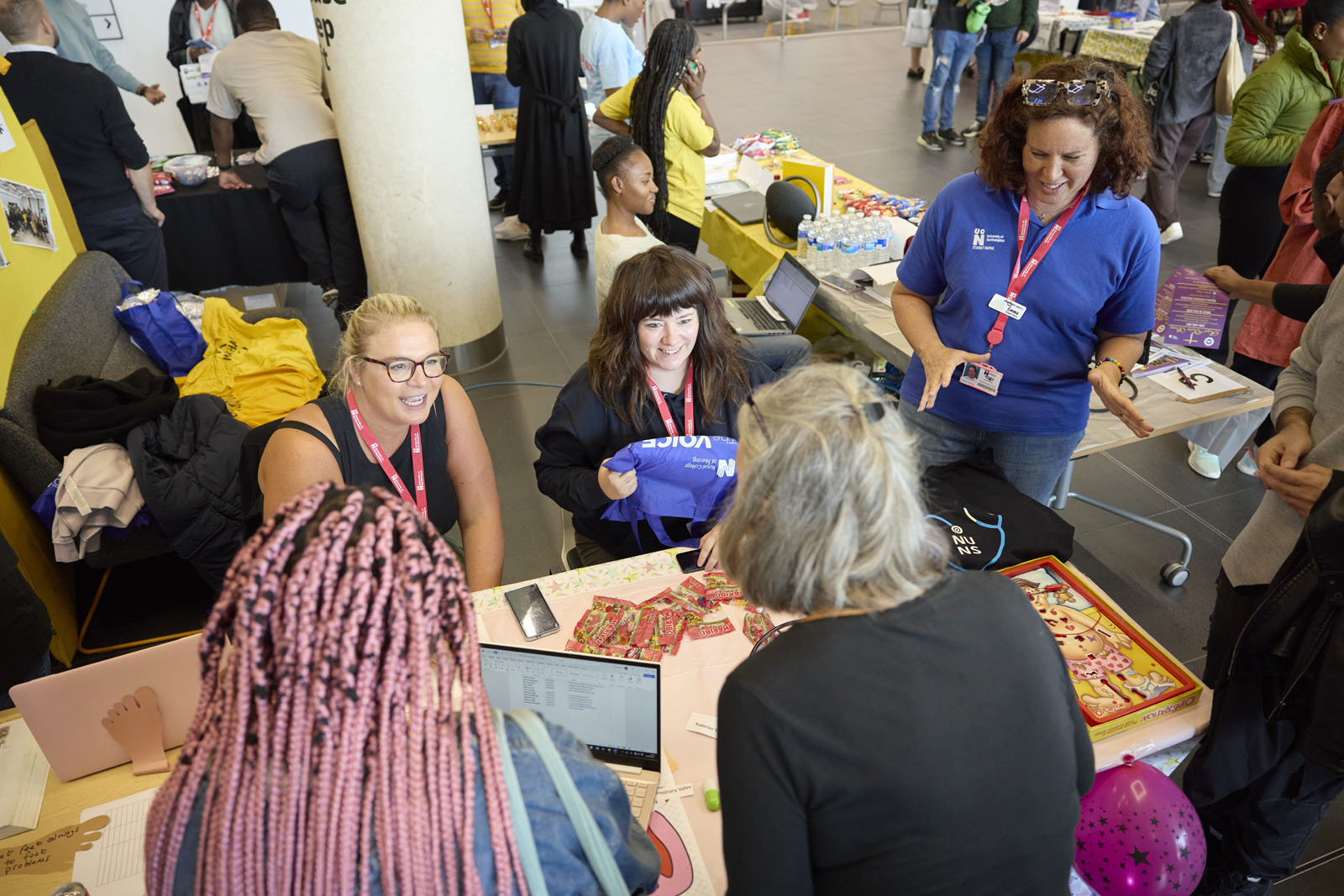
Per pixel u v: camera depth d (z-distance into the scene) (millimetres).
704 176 4305
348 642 648
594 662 1300
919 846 816
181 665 1440
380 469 1955
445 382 2127
